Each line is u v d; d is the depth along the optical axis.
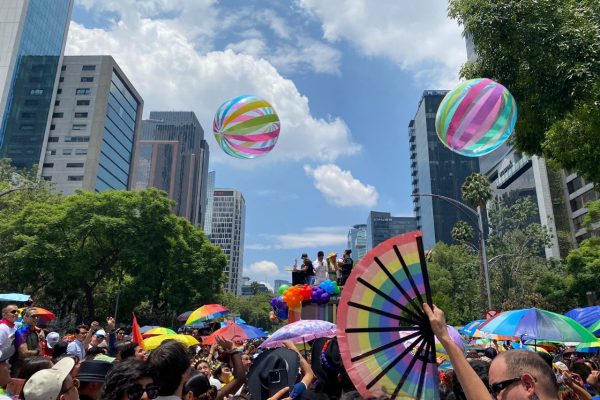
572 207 71.38
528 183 83.06
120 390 2.78
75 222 35.09
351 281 2.55
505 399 1.87
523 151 11.87
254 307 106.25
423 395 2.35
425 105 140.00
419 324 2.43
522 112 10.81
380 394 2.38
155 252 38.44
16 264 32.94
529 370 1.85
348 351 2.49
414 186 154.38
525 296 44.31
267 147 6.02
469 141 5.21
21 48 85.50
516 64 10.26
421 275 2.46
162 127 195.50
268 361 3.32
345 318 2.53
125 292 41.94
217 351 7.70
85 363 3.79
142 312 44.53
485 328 6.68
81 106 90.56
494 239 52.69
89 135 88.50
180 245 43.16
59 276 34.22
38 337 8.63
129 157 103.50
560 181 73.94
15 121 85.94
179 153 189.75
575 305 42.84
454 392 3.71
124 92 101.00
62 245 34.75
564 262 53.53
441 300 45.53
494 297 49.50
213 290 47.00
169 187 183.25
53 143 88.25
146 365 2.86
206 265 46.03
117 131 97.25
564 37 9.17
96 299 42.62
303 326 4.67
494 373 1.95
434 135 136.62
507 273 50.00
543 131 10.83
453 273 55.78
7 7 85.50
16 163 84.56
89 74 92.88
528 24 9.54
